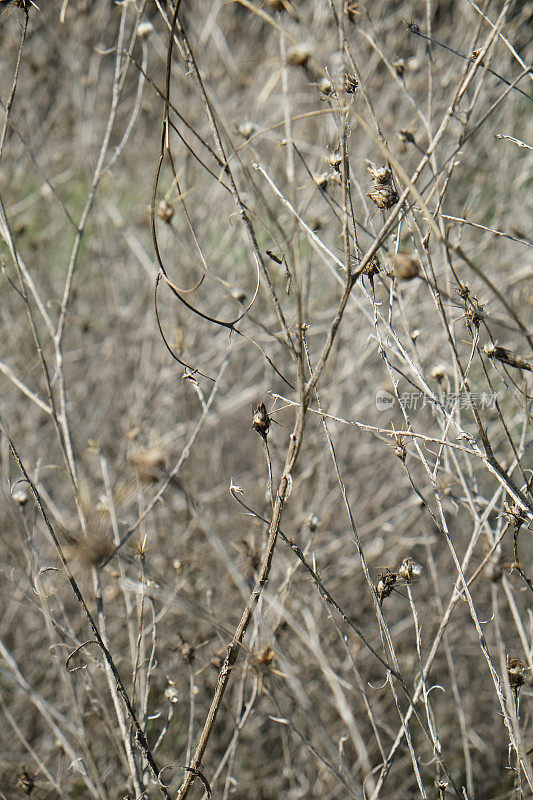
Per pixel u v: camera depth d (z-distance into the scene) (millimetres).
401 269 1502
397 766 1788
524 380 1623
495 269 1871
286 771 1746
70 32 2545
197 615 1637
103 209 2230
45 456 1988
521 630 1592
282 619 1693
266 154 2182
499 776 1811
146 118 2244
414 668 1839
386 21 2057
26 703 1797
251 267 1975
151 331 1995
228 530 1889
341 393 1825
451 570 1874
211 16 1979
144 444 1849
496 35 1521
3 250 2053
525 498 1591
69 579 1578
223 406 1897
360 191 1625
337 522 1884
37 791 1754
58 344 1676
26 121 2246
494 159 2059
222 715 1809
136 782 1584
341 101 1527
